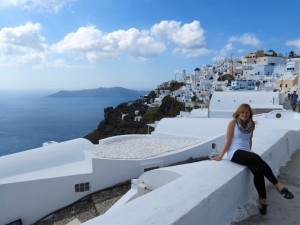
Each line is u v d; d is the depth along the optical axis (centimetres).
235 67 9612
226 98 2812
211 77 9681
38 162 1273
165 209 278
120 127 6700
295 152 803
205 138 1677
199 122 1856
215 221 341
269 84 5878
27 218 1133
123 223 247
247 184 434
